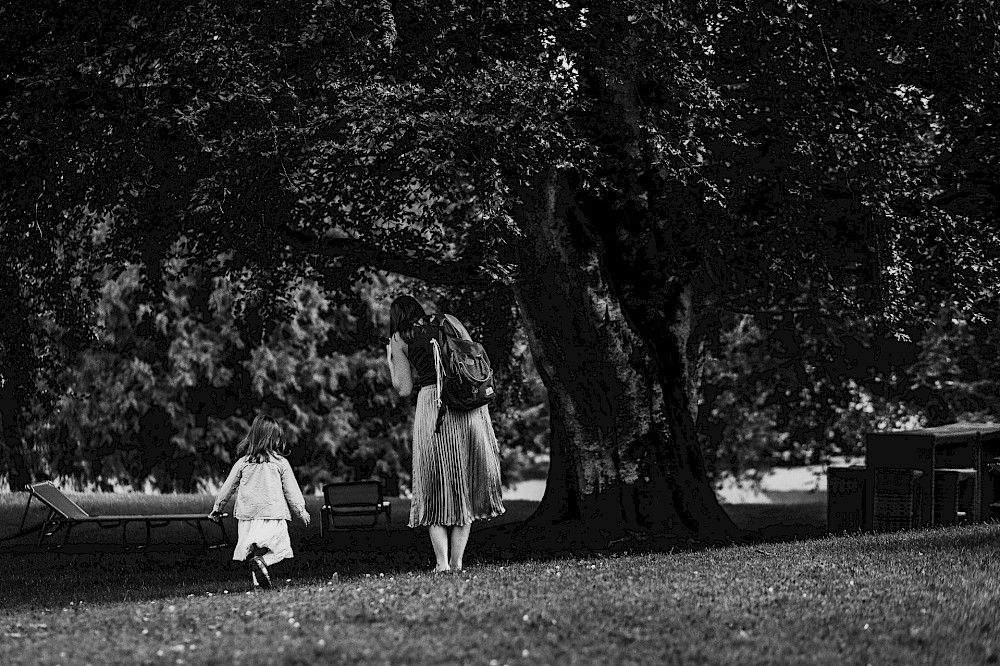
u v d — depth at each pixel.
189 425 32.91
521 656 5.93
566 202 13.93
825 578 8.45
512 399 20.00
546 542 14.00
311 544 15.26
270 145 11.42
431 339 9.55
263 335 17.22
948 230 14.48
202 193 11.73
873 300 14.85
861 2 13.15
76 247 16.12
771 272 14.03
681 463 14.41
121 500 23.41
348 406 35.09
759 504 26.50
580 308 13.99
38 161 11.75
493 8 11.49
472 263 14.52
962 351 24.39
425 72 11.41
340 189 14.20
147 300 16.52
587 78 13.41
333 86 11.36
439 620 6.95
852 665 5.80
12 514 20.56
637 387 14.27
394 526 18.70
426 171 11.57
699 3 12.01
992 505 14.24
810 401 25.95
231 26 11.38
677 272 13.60
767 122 12.99
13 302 14.44
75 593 10.35
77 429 31.80
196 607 7.90
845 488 13.81
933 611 7.11
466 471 9.59
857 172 12.91
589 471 14.23
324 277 16.45
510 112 11.23
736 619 6.87
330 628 6.71
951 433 13.60
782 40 12.34
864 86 13.05
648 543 13.67
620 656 5.97
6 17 11.83
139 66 11.23
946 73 13.73
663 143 11.96
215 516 9.91
